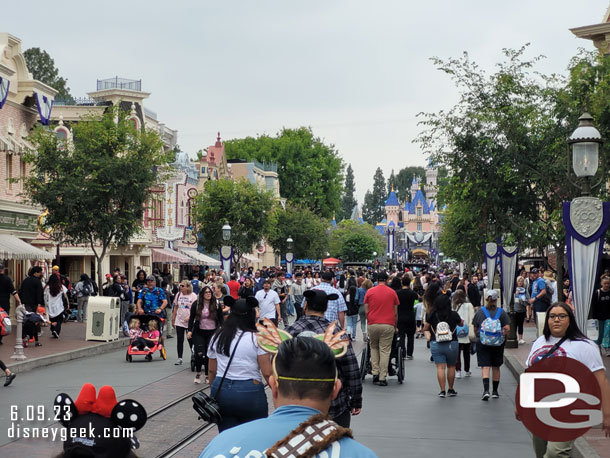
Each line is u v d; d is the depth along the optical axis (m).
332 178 100.25
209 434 10.98
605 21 37.34
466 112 23.69
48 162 29.75
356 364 7.93
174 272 59.75
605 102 20.95
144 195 30.50
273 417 3.13
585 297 11.70
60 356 19.97
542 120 22.56
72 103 49.16
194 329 15.90
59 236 30.97
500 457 9.66
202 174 69.12
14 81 31.73
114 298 24.44
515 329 22.83
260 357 7.79
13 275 33.00
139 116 51.69
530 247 23.64
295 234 76.12
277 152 98.06
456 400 14.30
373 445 10.34
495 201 23.14
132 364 19.47
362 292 26.86
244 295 21.05
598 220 11.63
